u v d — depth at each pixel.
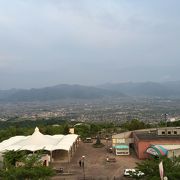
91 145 91.94
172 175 37.28
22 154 57.69
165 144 71.00
